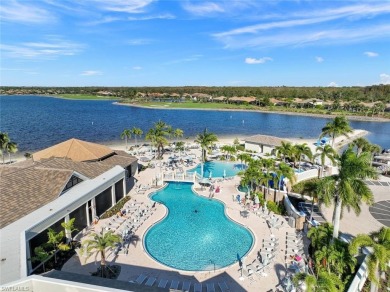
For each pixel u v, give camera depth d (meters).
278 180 37.38
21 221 23.48
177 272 22.39
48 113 161.50
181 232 29.33
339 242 22.00
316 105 188.00
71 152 42.62
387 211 34.16
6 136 56.56
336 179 23.78
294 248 25.64
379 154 61.75
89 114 160.38
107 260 23.75
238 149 67.44
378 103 169.50
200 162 58.81
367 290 20.83
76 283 13.41
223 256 25.00
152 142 61.31
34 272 21.66
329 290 16.80
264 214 32.69
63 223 25.02
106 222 30.86
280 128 121.56
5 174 28.38
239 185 43.50
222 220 32.16
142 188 41.81
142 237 27.75
